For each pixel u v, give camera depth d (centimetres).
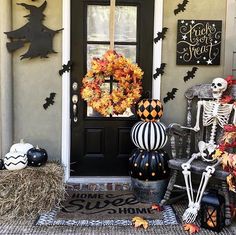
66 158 350
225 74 346
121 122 363
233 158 250
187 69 348
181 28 341
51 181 295
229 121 313
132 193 339
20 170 294
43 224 275
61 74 344
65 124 347
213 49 344
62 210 300
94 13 354
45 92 346
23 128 348
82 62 354
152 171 309
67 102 347
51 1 336
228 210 275
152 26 354
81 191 348
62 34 340
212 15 342
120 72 303
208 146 308
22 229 268
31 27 336
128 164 365
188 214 278
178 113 351
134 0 351
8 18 328
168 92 349
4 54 328
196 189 316
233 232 268
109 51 308
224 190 274
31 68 343
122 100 307
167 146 351
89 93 305
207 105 321
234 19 341
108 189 352
